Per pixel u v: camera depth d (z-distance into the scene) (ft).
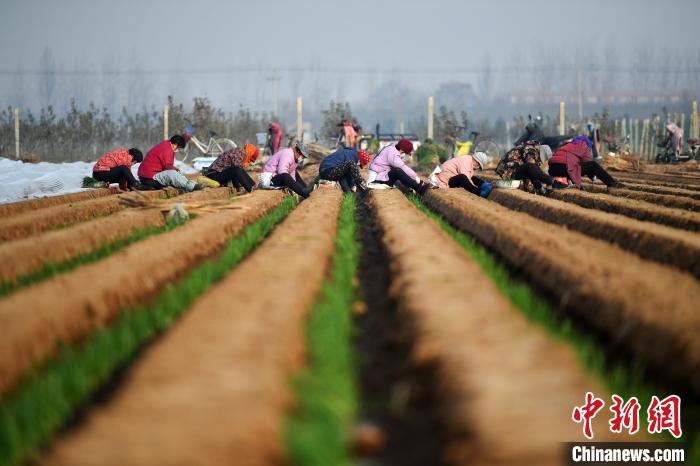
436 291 73.10
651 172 319.88
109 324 75.05
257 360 52.75
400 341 66.64
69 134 470.80
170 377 49.55
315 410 49.49
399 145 204.23
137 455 39.32
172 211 145.69
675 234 106.11
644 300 70.28
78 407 54.75
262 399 46.09
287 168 201.05
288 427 46.62
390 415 54.34
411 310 67.87
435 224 125.59
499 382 49.08
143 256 93.30
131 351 65.72
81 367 58.65
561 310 80.74
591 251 95.61
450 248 98.84
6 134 451.53
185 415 43.75
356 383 60.29
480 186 193.26
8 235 124.26
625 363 66.49
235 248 110.32
